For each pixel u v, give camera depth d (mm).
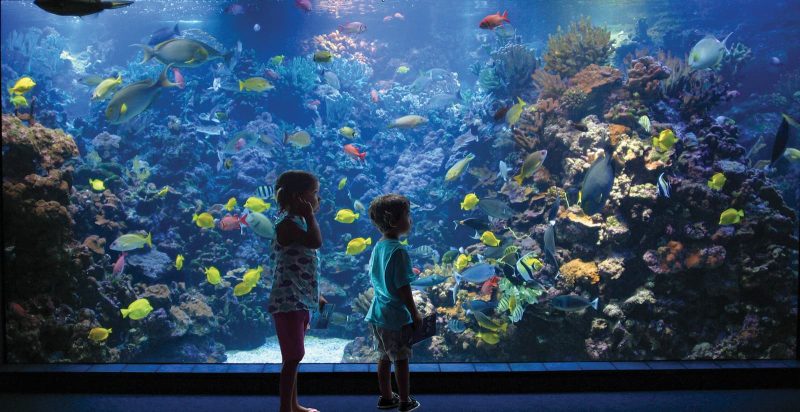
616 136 7129
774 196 6836
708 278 6520
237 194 10508
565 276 6652
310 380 3621
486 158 9688
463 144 9836
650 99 7703
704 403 3486
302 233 2969
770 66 16531
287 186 3008
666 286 6559
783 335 6258
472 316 6996
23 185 5855
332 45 16109
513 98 9375
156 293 8102
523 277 5668
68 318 6234
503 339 6762
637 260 6668
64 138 6641
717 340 6402
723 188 6754
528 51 9570
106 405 3422
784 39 17062
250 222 7438
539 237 7176
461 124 11133
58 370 3617
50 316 5957
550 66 8914
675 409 3389
